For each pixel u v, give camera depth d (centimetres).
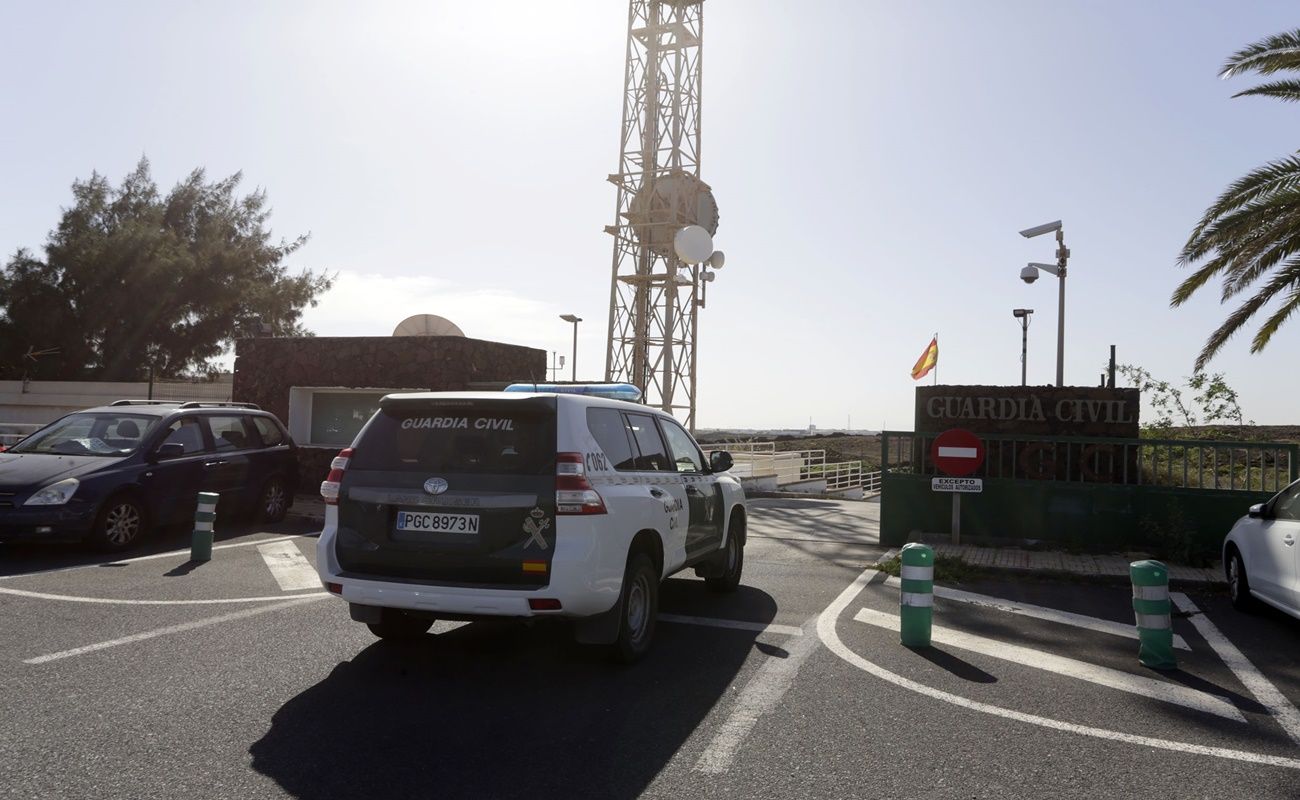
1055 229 1856
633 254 2953
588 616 555
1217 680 593
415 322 1775
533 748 441
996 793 395
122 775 396
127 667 567
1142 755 447
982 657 639
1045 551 1145
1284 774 425
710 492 797
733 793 390
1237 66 1412
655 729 472
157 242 3625
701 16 2997
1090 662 634
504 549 539
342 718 480
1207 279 1481
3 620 686
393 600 548
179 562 967
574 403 583
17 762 407
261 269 4078
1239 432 1988
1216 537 1105
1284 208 1355
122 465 1045
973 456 1142
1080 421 1247
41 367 3500
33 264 3516
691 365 2939
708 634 698
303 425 1761
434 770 410
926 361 2395
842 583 948
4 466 1009
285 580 871
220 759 417
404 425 587
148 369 3641
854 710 510
